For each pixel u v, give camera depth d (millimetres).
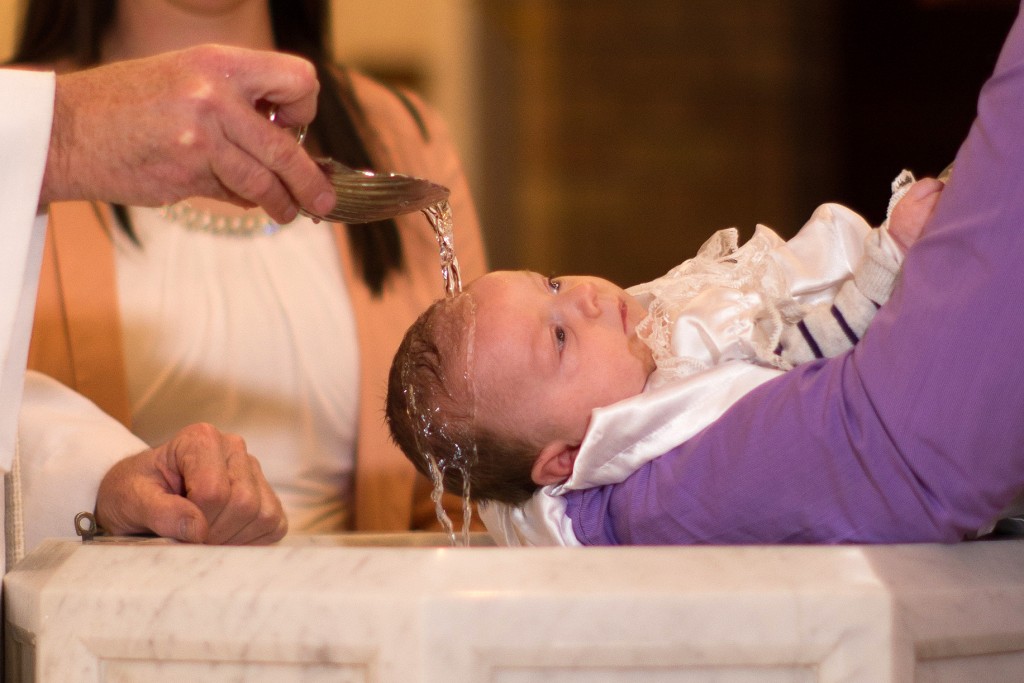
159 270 3719
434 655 1522
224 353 3705
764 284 2453
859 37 9875
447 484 2703
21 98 1810
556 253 9719
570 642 1524
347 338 3797
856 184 9906
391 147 4098
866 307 2199
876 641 1533
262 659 1601
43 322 3611
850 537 1914
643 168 9766
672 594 1535
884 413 1795
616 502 2289
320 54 4074
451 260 2633
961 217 1792
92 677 1674
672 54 9758
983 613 1641
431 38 7008
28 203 1813
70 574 1740
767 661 1541
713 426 2109
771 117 9875
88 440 2633
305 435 3750
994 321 1714
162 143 1784
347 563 1632
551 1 9617
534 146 9688
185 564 1700
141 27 3836
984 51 9812
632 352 2553
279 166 1810
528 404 2545
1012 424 1719
